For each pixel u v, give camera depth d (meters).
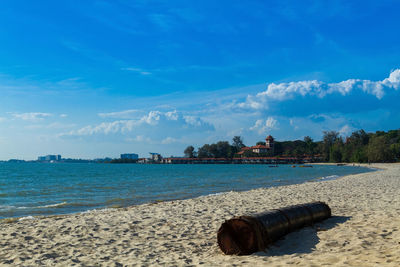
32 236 10.27
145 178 56.44
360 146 150.12
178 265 6.91
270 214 8.49
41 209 19.11
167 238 9.66
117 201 22.66
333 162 166.25
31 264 7.33
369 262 6.20
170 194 27.31
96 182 45.75
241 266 6.43
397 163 120.25
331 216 11.82
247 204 16.80
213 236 9.77
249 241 7.43
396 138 153.88
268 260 6.77
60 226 11.67
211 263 6.86
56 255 8.09
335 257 6.70
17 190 32.81
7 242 9.50
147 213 14.45
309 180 45.12
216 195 22.75
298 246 7.88
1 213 17.67
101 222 12.32
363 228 9.47
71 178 58.38
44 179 55.44
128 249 8.48
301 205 10.47
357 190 22.94
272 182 42.06
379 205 14.65
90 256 7.88
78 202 22.22
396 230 9.02
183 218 12.83
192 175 68.44
